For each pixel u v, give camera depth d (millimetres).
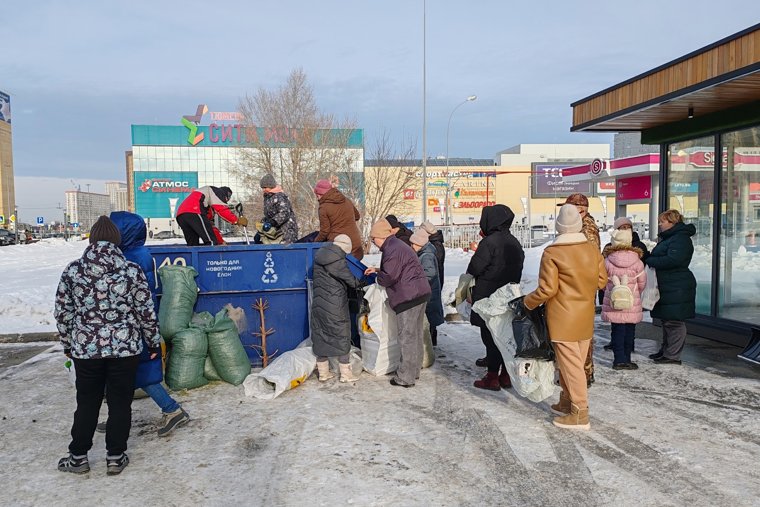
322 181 6945
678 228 6215
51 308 10117
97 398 3828
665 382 5734
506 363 4887
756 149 7102
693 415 4785
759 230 7086
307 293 6426
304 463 3916
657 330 8320
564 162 77875
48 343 8320
